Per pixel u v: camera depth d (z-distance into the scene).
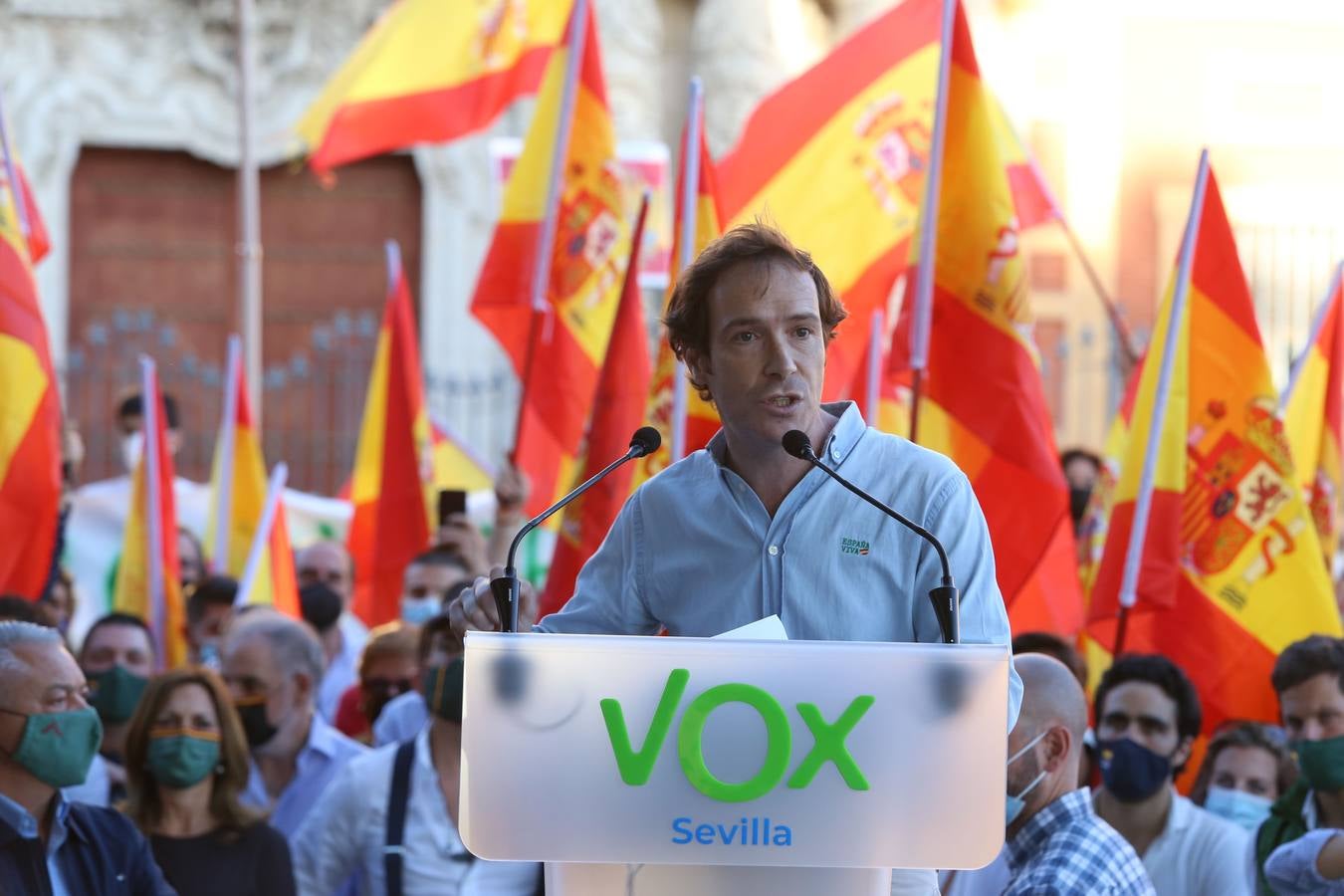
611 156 22.45
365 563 26.30
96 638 18.36
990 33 46.88
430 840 14.98
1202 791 16.39
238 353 25.39
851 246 21.14
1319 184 47.34
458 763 14.98
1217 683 17.69
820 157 21.22
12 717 12.38
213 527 26.53
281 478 22.44
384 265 47.66
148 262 46.94
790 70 46.06
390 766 15.27
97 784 16.84
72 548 28.58
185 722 14.48
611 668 7.30
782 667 7.28
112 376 45.78
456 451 31.19
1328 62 47.44
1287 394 21.58
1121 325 23.78
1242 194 47.28
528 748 7.28
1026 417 17.58
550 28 26.80
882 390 20.39
